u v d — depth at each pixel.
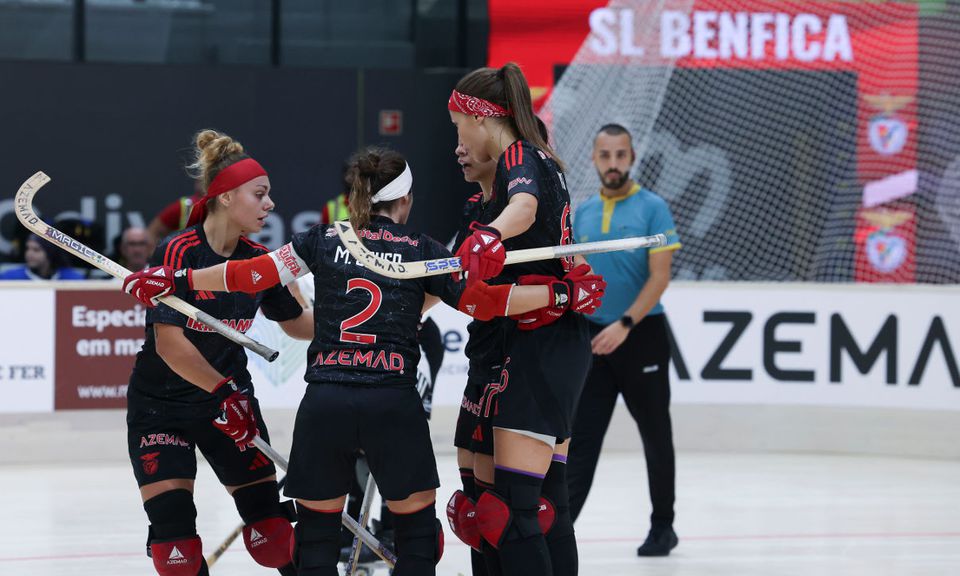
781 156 34.38
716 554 16.25
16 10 32.66
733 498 20.41
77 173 32.38
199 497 20.17
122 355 23.97
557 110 33.84
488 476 11.05
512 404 10.37
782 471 23.20
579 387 10.67
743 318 25.45
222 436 11.32
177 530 10.93
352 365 10.06
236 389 11.00
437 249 10.45
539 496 10.59
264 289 10.59
